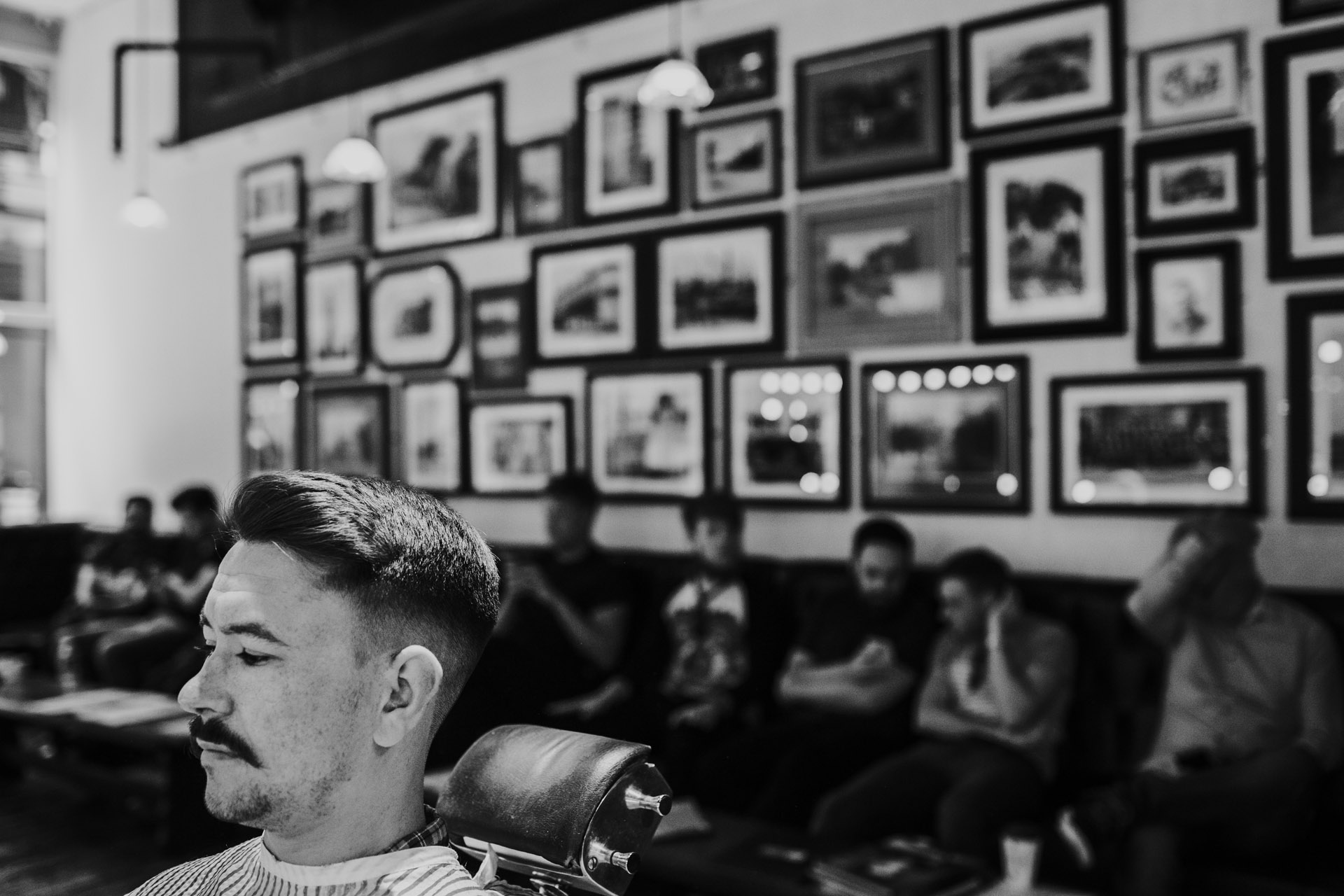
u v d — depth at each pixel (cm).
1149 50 343
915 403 388
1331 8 312
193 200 646
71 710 390
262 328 603
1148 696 311
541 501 488
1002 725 302
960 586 314
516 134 497
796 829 308
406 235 537
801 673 350
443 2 512
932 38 382
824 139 407
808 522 414
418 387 532
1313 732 271
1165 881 247
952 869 222
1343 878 248
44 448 747
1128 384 346
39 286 743
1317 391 317
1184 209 337
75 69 729
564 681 382
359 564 80
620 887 101
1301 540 319
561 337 479
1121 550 349
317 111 576
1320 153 315
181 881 95
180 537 576
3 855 373
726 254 430
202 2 633
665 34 449
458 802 106
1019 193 365
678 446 445
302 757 78
